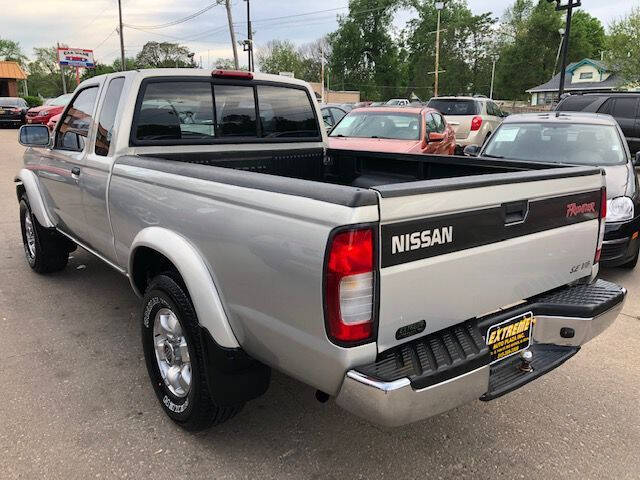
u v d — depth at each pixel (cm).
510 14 8606
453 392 213
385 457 280
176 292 275
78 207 413
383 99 8781
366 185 448
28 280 538
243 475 264
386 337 207
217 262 250
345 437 296
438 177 399
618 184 578
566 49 1947
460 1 8375
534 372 259
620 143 657
